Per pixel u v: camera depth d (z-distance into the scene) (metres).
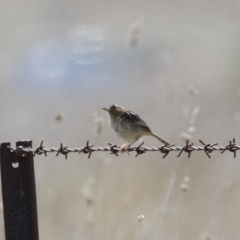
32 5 43.41
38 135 18.03
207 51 32.25
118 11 41.84
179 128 15.26
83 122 18.45
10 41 34.50
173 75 25.83
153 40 34.41
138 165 14.49
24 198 7.01
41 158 15.08
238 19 40.75
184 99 20.33
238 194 11.30
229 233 10.90
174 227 9.91
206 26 38.91
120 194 12.99
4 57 31.58
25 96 25.12
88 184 11.24
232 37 35.12
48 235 11.88
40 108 22.30
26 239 7.03
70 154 15.71
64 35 34.00
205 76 26.03
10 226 7.05
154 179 13.68
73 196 12.91
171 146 7.77
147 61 28.02
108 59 28.14
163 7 43.81
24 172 7.00
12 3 43.72
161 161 14.64
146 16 41.22
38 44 32.81
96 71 26.94
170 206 10.62
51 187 13.20
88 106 21.41
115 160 14.77
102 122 10.74
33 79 27.69
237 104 18.84
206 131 16.03
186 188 9.95
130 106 20.39
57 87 26.05
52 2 43.56
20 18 40.22
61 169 14.07
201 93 22.23
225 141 15.41
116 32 34.81
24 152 6.96
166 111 17.97
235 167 12.72
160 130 16.25
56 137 17.03
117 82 25.14
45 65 28.80
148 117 17.95
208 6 44.31
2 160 7.01
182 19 40.72
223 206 11.00
